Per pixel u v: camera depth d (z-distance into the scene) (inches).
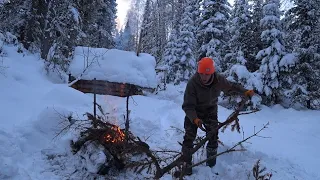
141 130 220.7
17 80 311.7
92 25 740.7
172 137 225.5
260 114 447.5
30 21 506.0
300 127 332.5
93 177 145.8
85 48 432.8
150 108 309.6
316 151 233.1
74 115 226.5
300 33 618.5
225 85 159.6
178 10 1221.1
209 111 167.3
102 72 393.4
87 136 156.8
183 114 319.6
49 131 183.3
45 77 391.9
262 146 226.5
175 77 864.9
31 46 512.7
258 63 610.9
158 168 143.6
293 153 219.8
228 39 800.3
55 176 143.8
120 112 251.1
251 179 158.1
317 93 577.3
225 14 807.1
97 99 310.3
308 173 180.2
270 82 543.2
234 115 142.1
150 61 437.1
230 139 233.0
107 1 952.3
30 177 137.3
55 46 483.2
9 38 443.2
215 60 759.1
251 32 622.5
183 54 861.2
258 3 619.5
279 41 556.1
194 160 176.7
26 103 240.2
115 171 153.5
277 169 176.1
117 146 152.7
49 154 164.1
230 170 168.1
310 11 598.9
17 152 150.9
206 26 814.5
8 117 196.7
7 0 412.5
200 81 156.0
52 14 513.7
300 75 589.6
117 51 432.5
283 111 481.1
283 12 567.5
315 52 599.2
